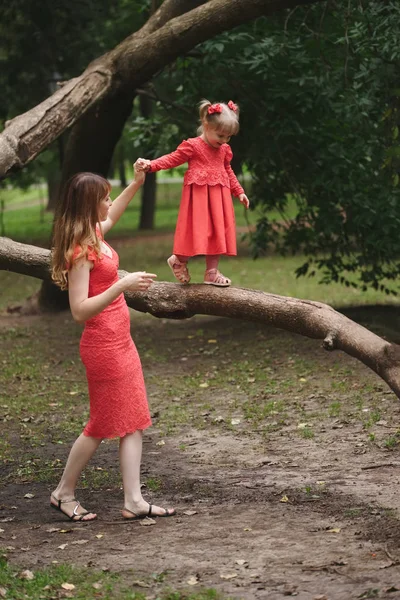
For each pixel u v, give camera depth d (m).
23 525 6.27
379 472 7.16
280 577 5.00
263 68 12.83
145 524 6.12
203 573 5.12
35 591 4.90
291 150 14.19
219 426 9.04
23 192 42.16
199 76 14.30
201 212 6.42
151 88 14.12
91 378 6.14
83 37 22.06
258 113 13.99
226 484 7.07
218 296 6.54
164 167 6.39
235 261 25.75
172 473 7.47
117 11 21.05
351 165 13.55
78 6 21.33
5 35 22.56
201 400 10.25
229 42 12.78
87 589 4.91
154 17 12.09
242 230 32.94
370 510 6.20
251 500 6.60
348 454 7.75
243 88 13.91
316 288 19.56
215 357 12.77
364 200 13.67
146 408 6.27
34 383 11.69
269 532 5.83
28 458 8.23
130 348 6.20
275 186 15.14
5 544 5.82
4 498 7.01
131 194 6.47
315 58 12.92
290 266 24.05
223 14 10.66
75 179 6.04
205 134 6.42
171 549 5.57
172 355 13.15
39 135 10.10
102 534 5.95
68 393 11.05
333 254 15.05
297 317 6.29
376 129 11.89
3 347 14.24
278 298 6.41
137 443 6.28
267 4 10.36
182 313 6.70
